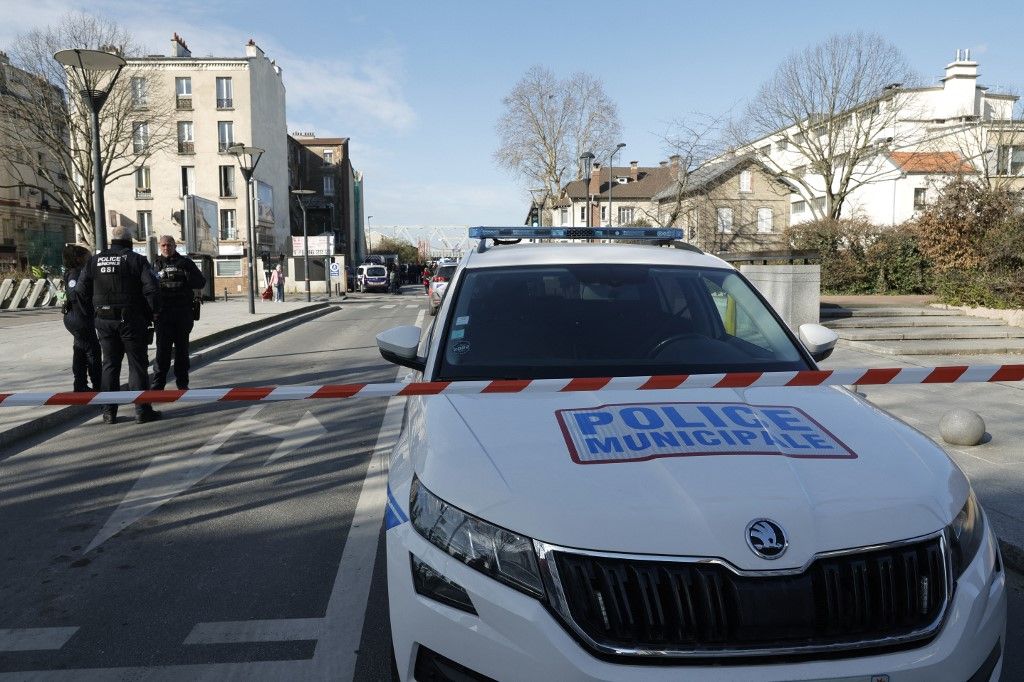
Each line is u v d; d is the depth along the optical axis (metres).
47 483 5.44
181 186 48.34
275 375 10.37
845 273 19.64
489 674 1.93
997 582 2.13
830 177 36.84
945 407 7.08
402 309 27.84
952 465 2.40
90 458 6.07
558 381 2.72
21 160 38.53
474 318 3.40
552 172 54.97
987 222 15.50
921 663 1.88
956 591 2.01
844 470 2.16
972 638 1.96
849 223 19.95
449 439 2.41
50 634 3.23
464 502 2.12
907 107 38.47
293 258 45.62
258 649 3.08
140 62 46.88
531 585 1.94
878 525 1.98
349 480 5.40
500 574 1.98
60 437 6.76
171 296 8.18
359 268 49.47
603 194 64.31
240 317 19.72
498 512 2.05
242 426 7.11
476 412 2.58
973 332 11.20
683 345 3.28
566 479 2.10
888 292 19.53
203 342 13.30
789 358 3.29
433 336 3.44
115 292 7.01
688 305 3.53
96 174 10.30
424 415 2.69
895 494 2.08
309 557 4.02
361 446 6.33
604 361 3.16
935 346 10.30
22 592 3.66
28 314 23.06
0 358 11.00
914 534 2.00
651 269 3.74
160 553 4.11
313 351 13.28
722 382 2.76
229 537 4.34
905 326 12.08
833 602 1.89
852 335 11.20
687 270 3.76
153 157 48.00
